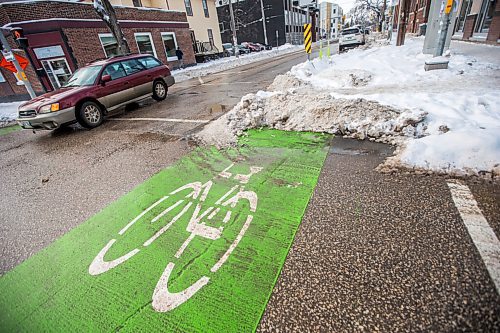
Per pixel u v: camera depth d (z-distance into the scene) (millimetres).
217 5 44844
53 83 13789
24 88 14297
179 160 3961
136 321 1641
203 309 1657
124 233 2473
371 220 2229
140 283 1905
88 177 3803
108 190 3340
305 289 1697
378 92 6000
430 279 1644
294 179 3039
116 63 7336
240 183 3096
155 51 19391
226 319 1579
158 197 3016
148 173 3662
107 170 3953
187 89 11102
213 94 9102
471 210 2184
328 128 4289
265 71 14211
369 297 1587
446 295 1534
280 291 1709
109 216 2773
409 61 8461
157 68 8609
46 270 2145
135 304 1751
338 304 1573
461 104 4168
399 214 2252
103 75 6824
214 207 2688
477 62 7379
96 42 14930
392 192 2561
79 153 4871
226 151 4070
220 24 46344
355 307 1542
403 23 12562
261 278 1818
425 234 2002
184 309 1674
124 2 21484
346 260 1868
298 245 2066
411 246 1911
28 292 1962
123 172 3809
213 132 4914
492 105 4078
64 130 6703
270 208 2562
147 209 2807
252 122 4887
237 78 12836
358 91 6414
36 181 3922
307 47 10312
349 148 3654
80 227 2654
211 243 2201
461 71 6625
